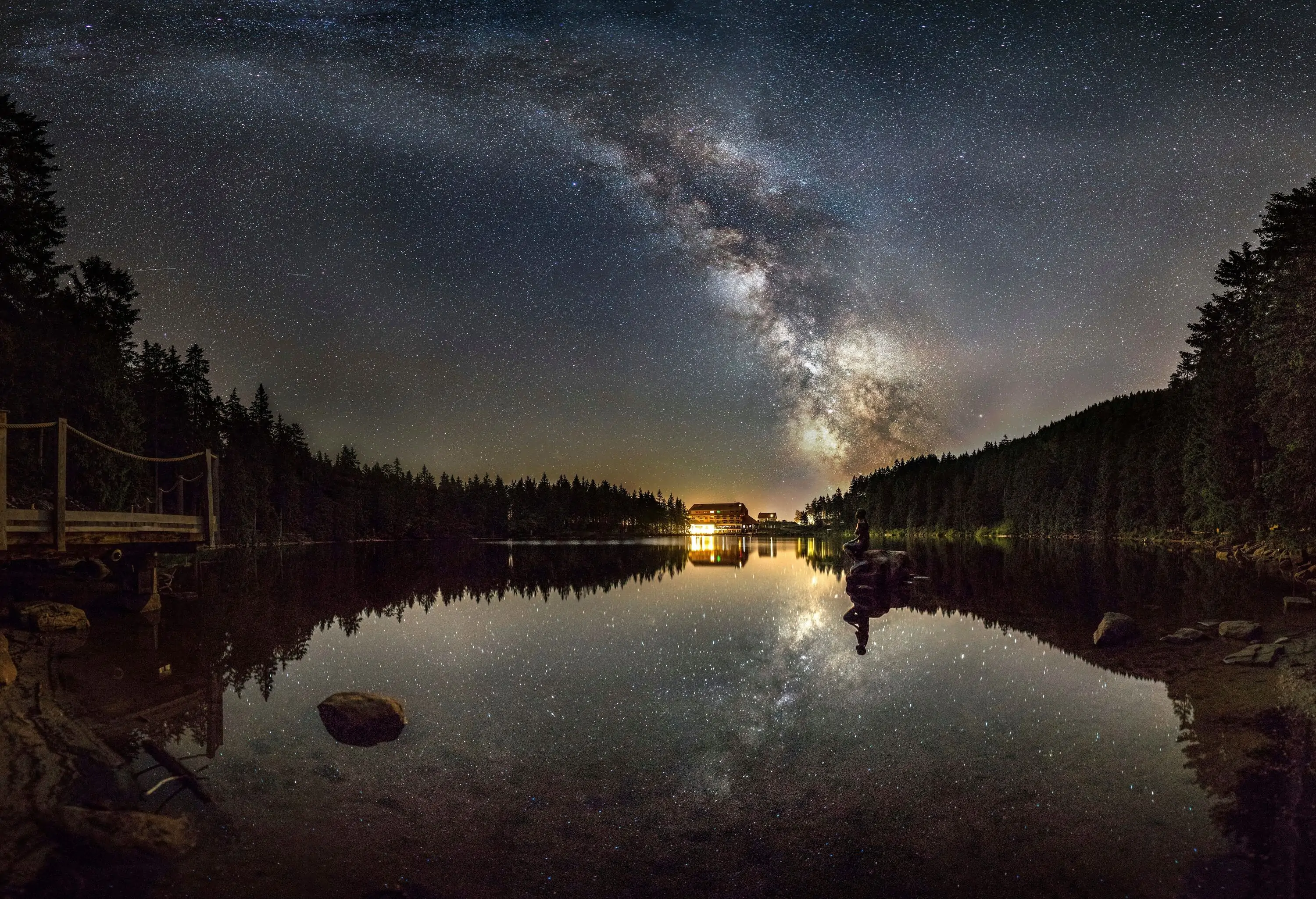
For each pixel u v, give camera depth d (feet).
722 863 19.81
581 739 30.83
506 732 31.91
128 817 21.08
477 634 60.13
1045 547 203.41
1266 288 113.60
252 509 250.78
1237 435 135.74
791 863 19.71
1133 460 226.38
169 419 205.57
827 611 72.64
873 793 24.54
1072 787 24.43
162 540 70.69
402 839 21.42
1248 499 131.23
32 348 118.42
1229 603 66.33
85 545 59.26
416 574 137.49
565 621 67.67
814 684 40.32
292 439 333.01
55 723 31.42
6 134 116.88
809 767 27.20
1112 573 104.94
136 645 53.78
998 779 25.41
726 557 215.92
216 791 25.04
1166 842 20.34
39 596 72.69
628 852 20.59
